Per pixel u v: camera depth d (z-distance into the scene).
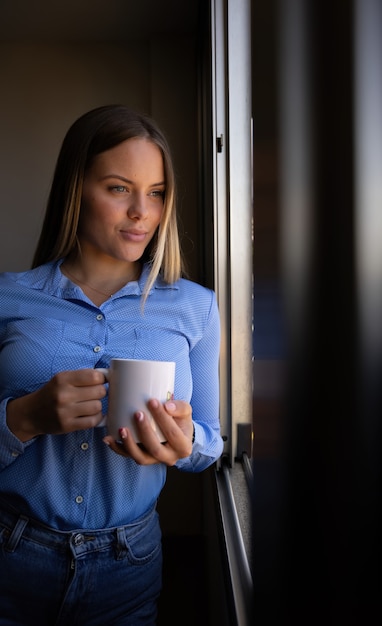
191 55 3.51
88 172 1.06
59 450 1.01
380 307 0.24
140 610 1.08
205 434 1.11
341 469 0.25
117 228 1.06
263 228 0.36
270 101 0.33
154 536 1.11
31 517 1.01
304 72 0.27
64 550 1.00
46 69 3.65
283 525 0.30
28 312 1.08
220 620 1.57
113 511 1.02
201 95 2.90
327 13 0.26
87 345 1.06
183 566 2.95
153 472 1.09
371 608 0.24
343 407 0.25
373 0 0.24
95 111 1.08
